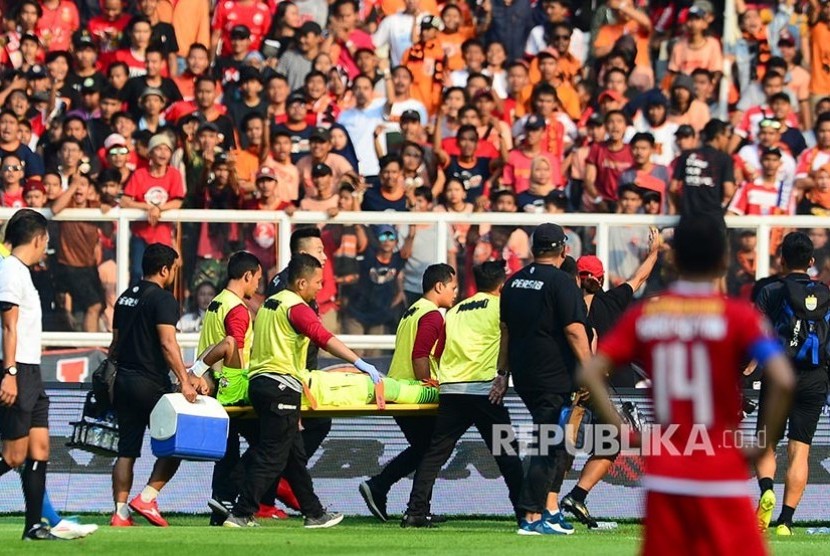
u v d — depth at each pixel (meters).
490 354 34.44
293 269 33.97
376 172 52.81
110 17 56.62
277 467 33.88
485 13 58.38
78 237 42.97
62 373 42.91
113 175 45.03
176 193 46.41
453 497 39.62
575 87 56.50
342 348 33.59
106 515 39.69
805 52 58.22
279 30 56.88
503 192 46.44
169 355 34.41
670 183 48.25
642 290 42.97
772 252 43.03
